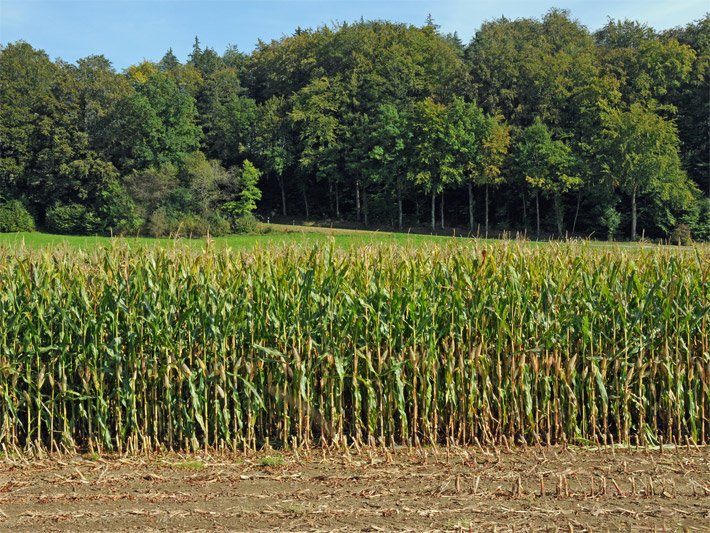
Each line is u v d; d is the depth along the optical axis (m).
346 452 8.23
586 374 8.98
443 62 72.38
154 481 7.32
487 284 8.93
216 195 55.06
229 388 8.94
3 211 54.88
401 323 8.78
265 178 69.19
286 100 72.88
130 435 8.61
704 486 6.89
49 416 8.81
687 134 62.09
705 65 62.94
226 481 7.29
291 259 9.27
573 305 9.08
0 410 8.85
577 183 54.69
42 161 59.03
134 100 60.62
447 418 9.08
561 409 8.94
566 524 5.92
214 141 68.94
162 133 62.25
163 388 8.81
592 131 58.88
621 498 6.56
